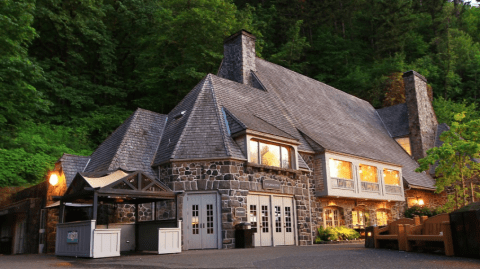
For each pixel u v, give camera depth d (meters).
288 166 18.00
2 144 21.47
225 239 14.84
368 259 8.59
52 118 29.14
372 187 22.16
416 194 26.62
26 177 21.42
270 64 26.17
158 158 16.89
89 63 34.91
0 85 18.39
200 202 15.41
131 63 37.41
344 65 46.41
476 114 43.91
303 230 18.00
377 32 48.50
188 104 19.12
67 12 31.86
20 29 18.53
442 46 51.03
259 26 45.78
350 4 50.81
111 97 33.88
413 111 31.19
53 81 29.12
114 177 12.75
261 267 7.63
